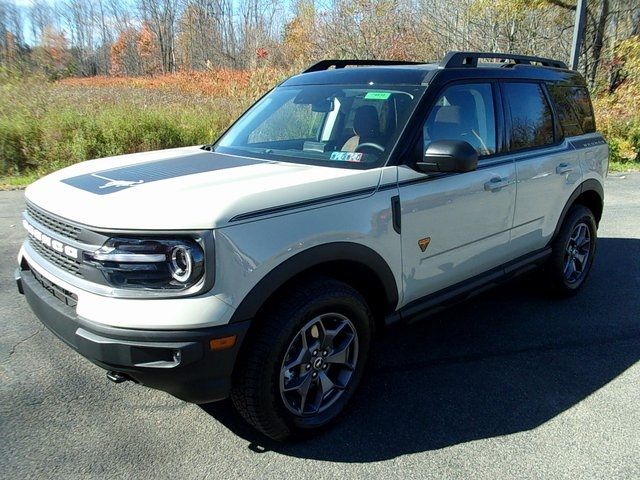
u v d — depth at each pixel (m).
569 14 19.17
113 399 3.27
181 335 2.37
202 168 3.12
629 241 6.74
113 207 2.49
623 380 3.57
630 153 13.00
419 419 3.14
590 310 4.68
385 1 17.92
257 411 2.70
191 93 15.58
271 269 2.56
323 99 3.76
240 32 33.50
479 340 4.12
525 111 4.20
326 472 2.70
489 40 19.64
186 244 2.37
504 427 3.07
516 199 3.97
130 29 53.62
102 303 2.41
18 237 6.34
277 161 3.35
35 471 2.65
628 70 16.00
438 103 3.47
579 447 2.90
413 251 3.26
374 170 3.06
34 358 3.70
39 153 10.47
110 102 12.82
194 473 2.67
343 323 2.99
